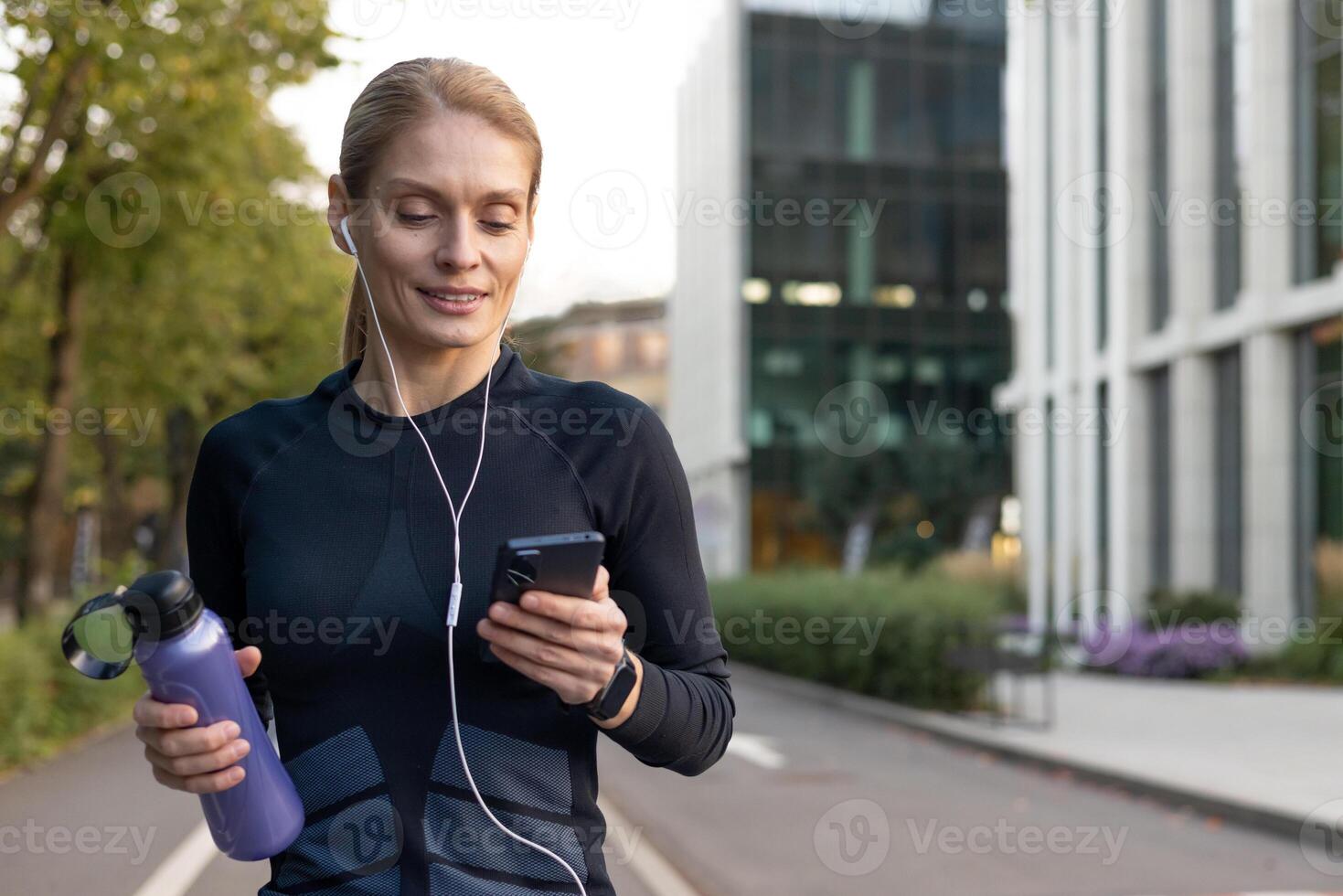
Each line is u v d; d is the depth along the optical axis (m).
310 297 26.59
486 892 2.10
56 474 22.47
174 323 23.41
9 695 15.72
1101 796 13.37
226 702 1.98
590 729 2.21
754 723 21.06
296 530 2.22
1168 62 33.84
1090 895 8.80
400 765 2.13
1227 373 32.56
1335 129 28.09
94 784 14.02
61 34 14.55
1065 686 26.44
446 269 2.17
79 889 8.69
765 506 56.38
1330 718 20.02
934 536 54.91
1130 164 35.19
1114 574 35.72
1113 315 35.78
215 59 16.58
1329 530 28.61
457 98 2.18
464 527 2.19
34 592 22.17
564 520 2.22
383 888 2.10
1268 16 29.59
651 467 2.30
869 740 18.69
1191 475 32.97
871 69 57.12
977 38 57.62
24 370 23.05
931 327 57.22
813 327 56.66
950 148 57.47
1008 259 57.53
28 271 20.31
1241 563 31.91
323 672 2.15
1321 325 28.81
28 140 17.91
